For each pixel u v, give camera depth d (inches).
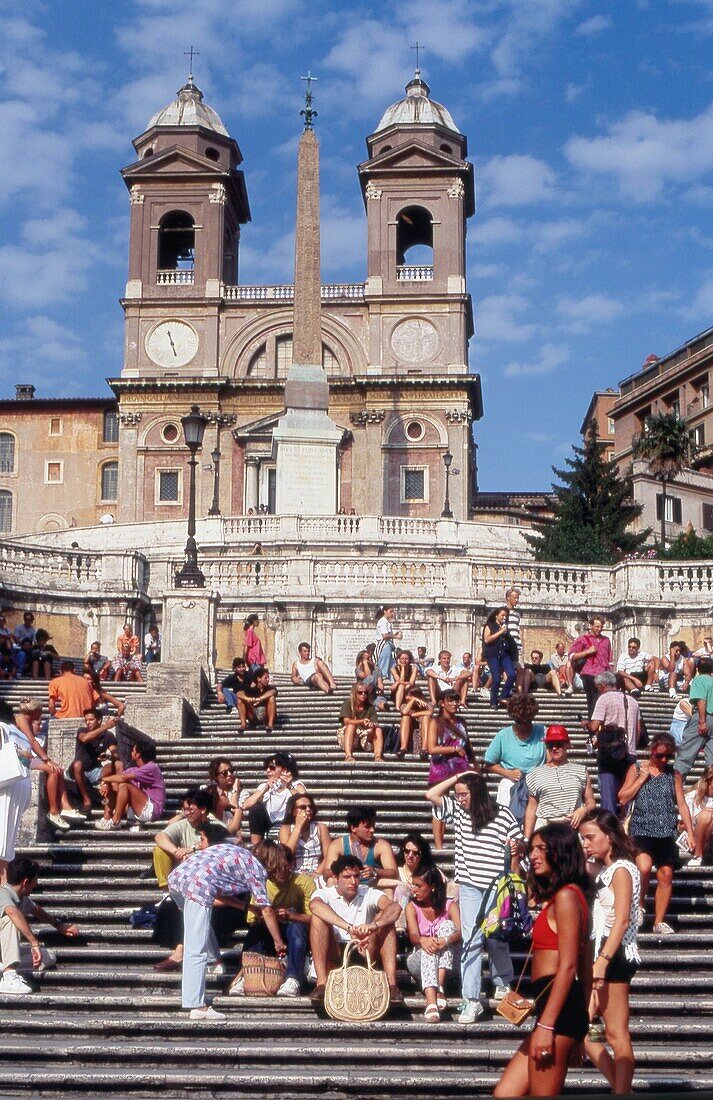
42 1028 472.4
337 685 1160.8
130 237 3270.2
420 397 3181.6
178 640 1143.6
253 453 3147.1
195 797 561.6
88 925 570.6
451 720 652.1
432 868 507.2
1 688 1043.3
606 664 915.4
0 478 3531.0
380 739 785.6
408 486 3174.2
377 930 495.5
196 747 832.9
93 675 868.6
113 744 718.5
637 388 3821.4
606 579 1486.2
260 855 518.9
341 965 504.4
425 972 492.7
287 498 2709.2
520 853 500.4
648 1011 498.9
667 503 3063.5
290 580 1487.5
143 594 1413.6
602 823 416.2
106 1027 471.2
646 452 3043.8
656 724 931.3
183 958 492.4
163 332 3238.2
